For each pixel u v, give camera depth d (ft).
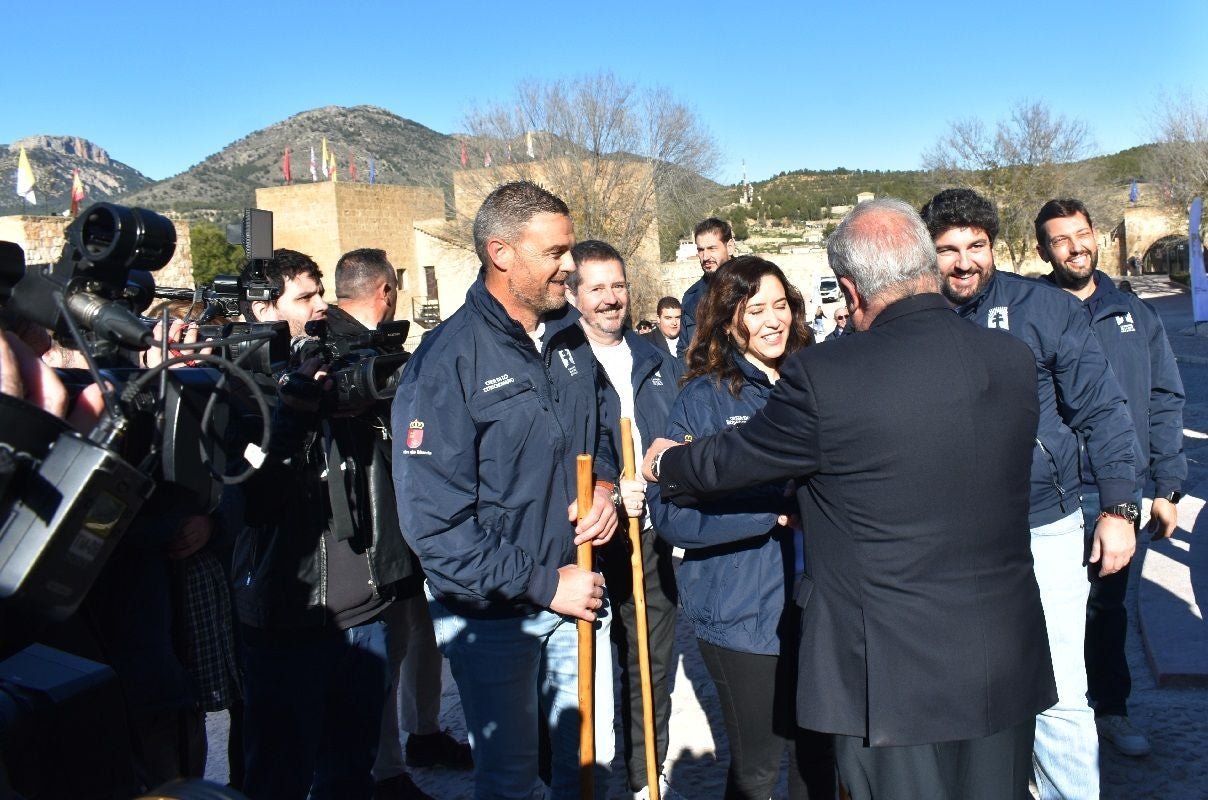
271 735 9.15
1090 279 11.98
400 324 9.98
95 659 6.56
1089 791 9.31
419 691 11.99
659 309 23.22
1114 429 9.43
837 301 91.71
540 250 8.19
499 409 8.22
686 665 15.12
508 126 101.65
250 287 10.83
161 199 484.33
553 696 9.18
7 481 4.43
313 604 8.98
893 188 261.24
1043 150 127.75
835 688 6.75
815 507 7.00
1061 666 9.41
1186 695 12.50
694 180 100.89
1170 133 141.59
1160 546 17.88
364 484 9.40
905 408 6.41
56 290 5.26
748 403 9.15
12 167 441.27
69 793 4.98
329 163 132.05
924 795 6.56
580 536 8.50
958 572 6.53
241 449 8.34
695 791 11.26
